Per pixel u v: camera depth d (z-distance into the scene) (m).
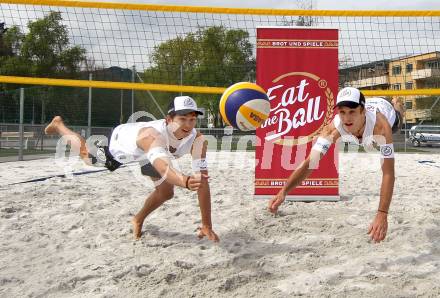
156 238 3.46
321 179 4.77
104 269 2.81
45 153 12.41
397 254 3.04
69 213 4.21
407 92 5.98
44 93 14.20
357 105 2.90
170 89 6.43
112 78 12.99
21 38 17.28
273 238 3.47
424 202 4.61
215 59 14.20
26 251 3.16
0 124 12.71
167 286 2.56
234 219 3.98
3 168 8.39
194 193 5.12
